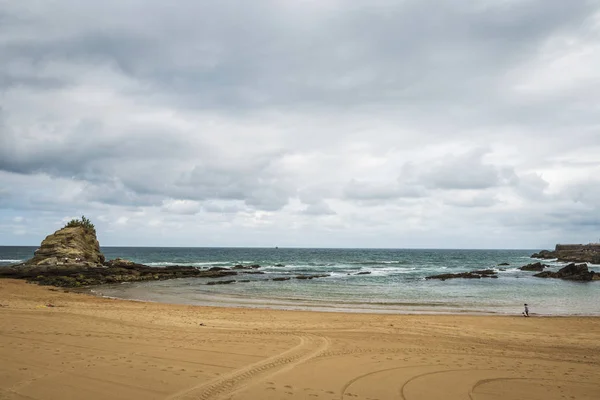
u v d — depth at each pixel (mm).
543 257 109250
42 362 8117
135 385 6977
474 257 125188
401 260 100938
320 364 8797
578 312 22234
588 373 8945
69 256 45625
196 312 17922
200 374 7707
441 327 14938
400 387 7539
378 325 14898
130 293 29938
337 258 112000
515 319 17766
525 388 7797
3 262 72875
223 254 140000
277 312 18953
